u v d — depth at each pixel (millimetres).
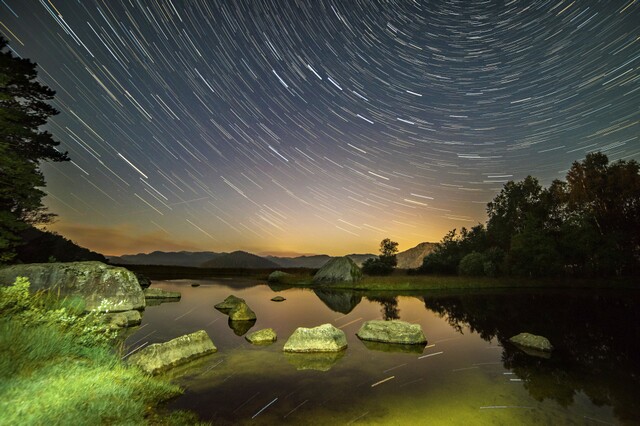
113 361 8023
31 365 6422
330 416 6312
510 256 43250
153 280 40719
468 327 15148
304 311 18984
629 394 7574
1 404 4797
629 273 42688
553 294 29094
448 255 62844
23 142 22266
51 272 17672
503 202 58094
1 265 18297
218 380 8039
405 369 9227
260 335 12031
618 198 44219
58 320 8820
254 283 39344
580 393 7617
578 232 39969
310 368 9133
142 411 5719
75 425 4594
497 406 6875
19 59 21000
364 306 21500
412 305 22094
